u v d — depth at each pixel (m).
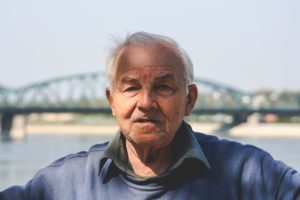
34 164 42.19
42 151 58.62
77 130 149.62
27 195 3.64
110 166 3.54
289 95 113.06
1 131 109.81
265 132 114.19
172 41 3.43
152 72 3.33
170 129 3.38
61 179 3.61
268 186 3.45
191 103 3.53
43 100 112.12
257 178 3.46
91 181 3.55
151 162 3.50
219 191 3.46
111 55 3.45
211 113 106.25
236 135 111.50
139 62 3.35
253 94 114.00
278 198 3.42
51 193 3.60
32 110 106.38
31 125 153.88
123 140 3.55
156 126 3.36
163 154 3.49
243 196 3.47
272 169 3.48
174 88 3.37
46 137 113.56
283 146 68.44
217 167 3.52
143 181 3.44
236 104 112.38
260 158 3.51
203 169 3.47
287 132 114.06
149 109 3.33
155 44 3.38
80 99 110.69
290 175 3.44
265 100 113.81
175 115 3.37
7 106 110.31
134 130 3.37
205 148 3.61
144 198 3.43
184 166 3.46
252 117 116.69
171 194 3.43
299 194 3.39
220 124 114.38
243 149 3.56
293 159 44.97
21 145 73.88
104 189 3.51
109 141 3.63
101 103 109.88
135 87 3.37
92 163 3.61
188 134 3.52
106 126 148.38
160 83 3.36
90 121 150.38
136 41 3.40
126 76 3.36
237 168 3.50
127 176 3.48
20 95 112.00
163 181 3.43
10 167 39.59
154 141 3.37
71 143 79.38
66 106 111.25
